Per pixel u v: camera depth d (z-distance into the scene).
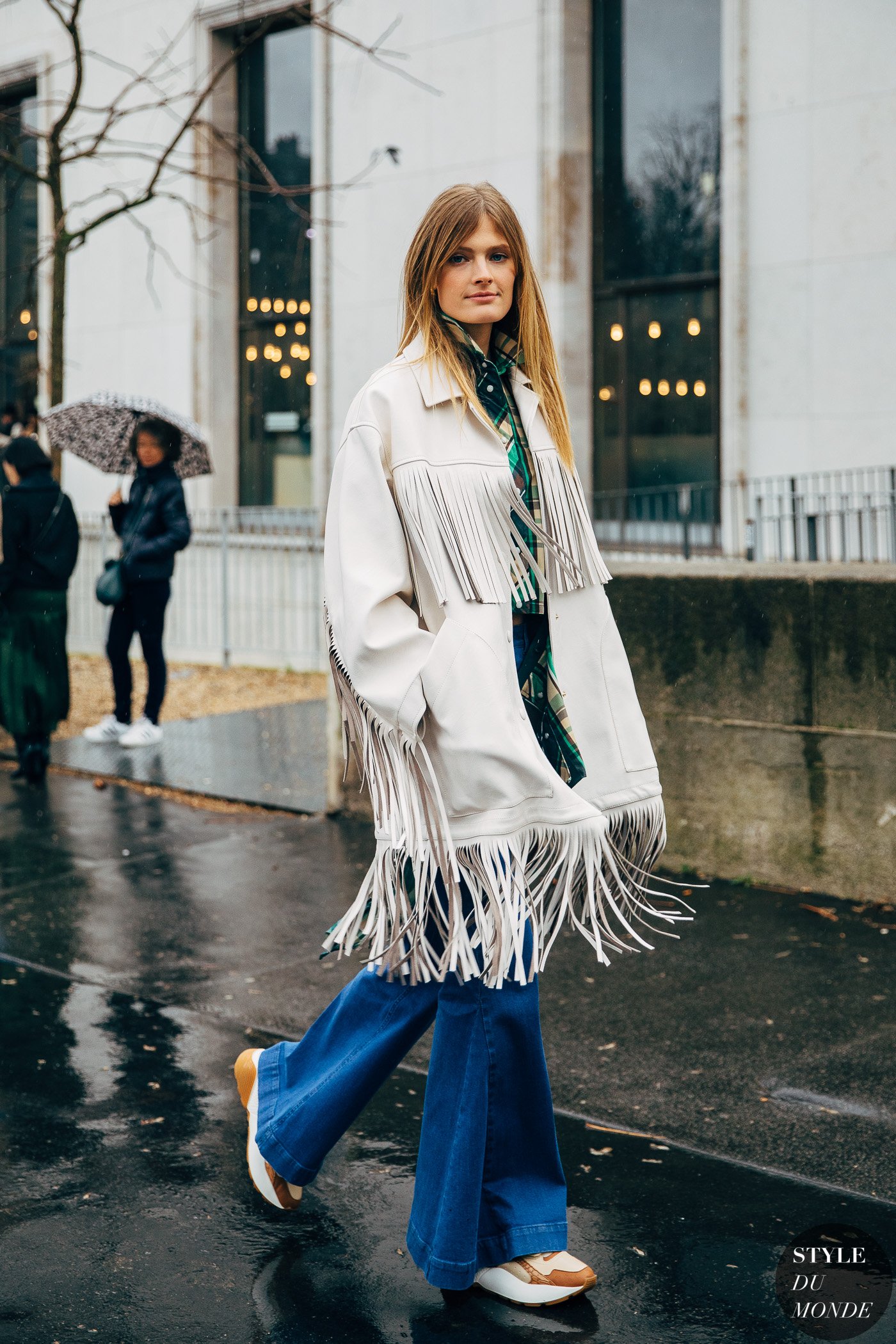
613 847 2.52
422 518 2.28
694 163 11.53
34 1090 3.46
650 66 11.66
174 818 6.56
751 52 10.59
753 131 10.66
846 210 10.29
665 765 5.30
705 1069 3.55
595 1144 3.12
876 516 9.95
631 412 12.12
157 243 14.43
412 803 2.25
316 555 11.78
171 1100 3.39
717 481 11.68
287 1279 2.54
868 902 4.89
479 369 2.41
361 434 2.32
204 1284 2.53
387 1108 3.33
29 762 7.28
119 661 8.38
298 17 8.95
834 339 10.44
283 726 8.99
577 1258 2.61
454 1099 2.38
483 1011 2.37
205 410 14.22
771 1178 2.95
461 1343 2.33
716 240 11.49
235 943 4.70
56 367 8.65
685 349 11.76
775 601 4.96
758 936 4.59
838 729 4.89
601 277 12.12
